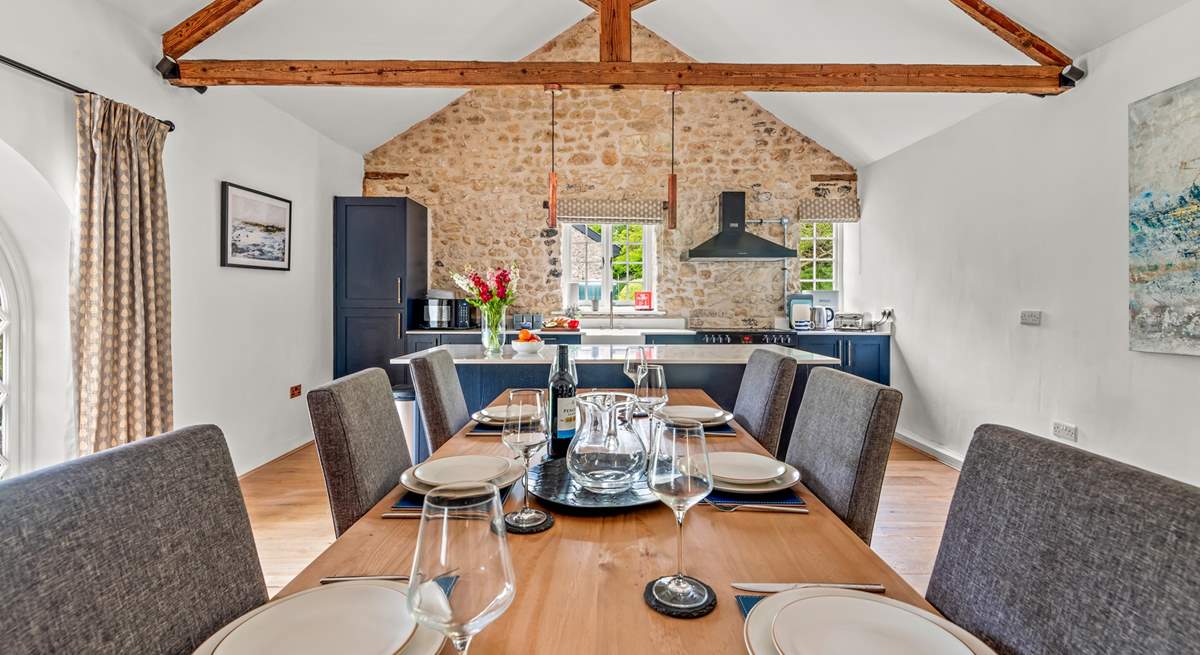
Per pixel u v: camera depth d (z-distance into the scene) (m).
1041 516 0.81
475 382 3.35
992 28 3.24
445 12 4.30
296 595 0.74
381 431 1.53
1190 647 0.60
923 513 3.19
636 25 5.87
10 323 2.64
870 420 1.31
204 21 3.16
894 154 5.17
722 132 5.98
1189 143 2.57
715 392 3.30
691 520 1.08
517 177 5.96
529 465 1.38
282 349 4.37
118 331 2.78
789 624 0.67
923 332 4.71
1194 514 0.64
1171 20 2.68
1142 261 2.80
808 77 3.45
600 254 6.15
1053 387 3.39
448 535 0.59
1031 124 3.56
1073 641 0.72
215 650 0.64
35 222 2.63
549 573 0.86
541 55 5.77
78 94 2.63
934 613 0.73
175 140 3.28
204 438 0.92
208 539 0.85
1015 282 3.69
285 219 4.37
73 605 0.65
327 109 4.68
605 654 0.66
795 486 1.27
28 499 0.64
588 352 3.47
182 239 3.33
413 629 0.67
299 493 3.47
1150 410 2.79
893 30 3.81
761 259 5.85
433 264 5.95
